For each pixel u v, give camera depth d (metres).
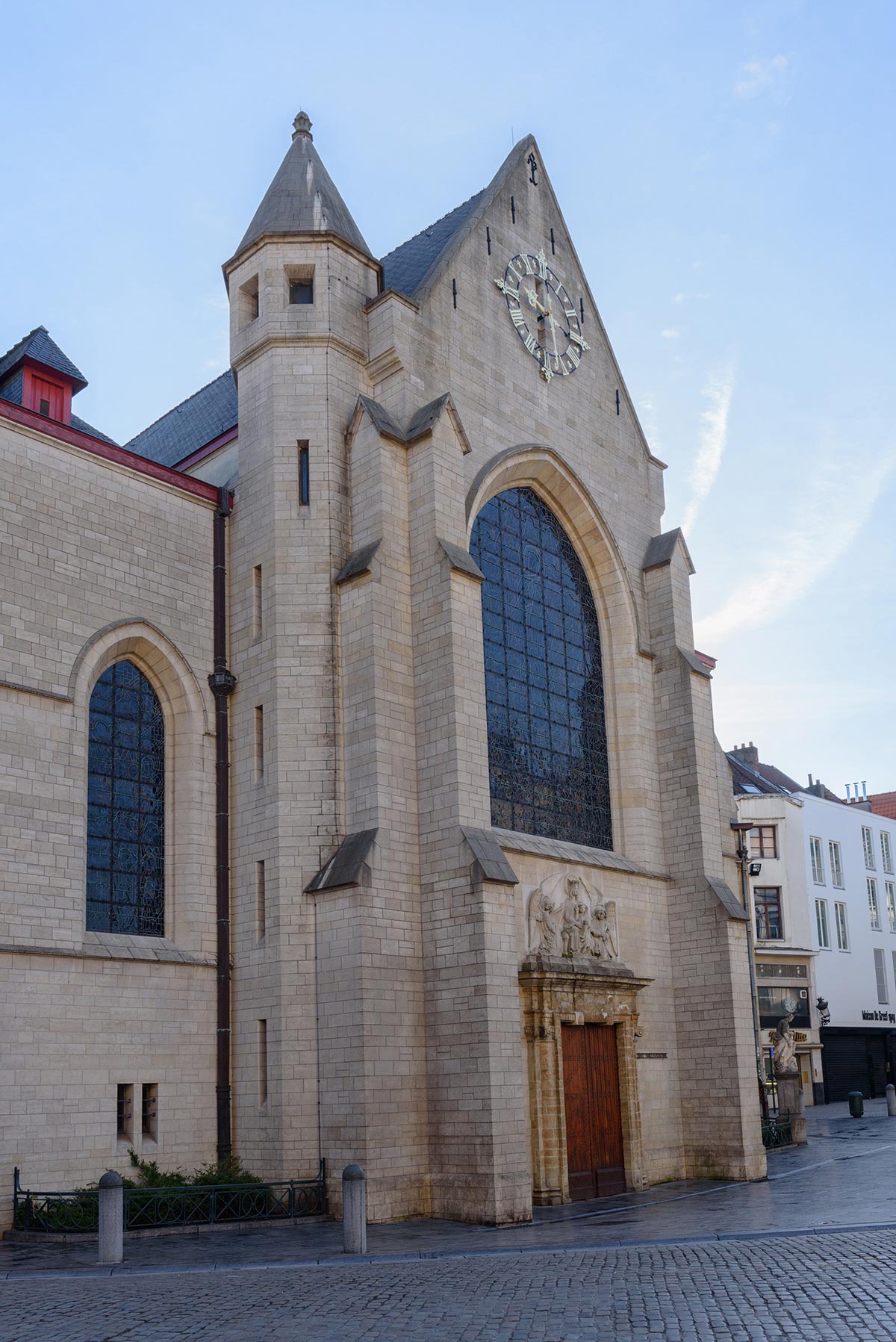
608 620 36.50
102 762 27.19
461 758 26.81
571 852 32.03
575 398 36.47
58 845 25.20
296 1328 13.94
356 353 30.59
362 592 27.84
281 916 26.53
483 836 26.66
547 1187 27.22
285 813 27.17
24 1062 23.64
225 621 29.66
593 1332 13.23
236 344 31.05
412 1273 17.77
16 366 29.45
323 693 27.88
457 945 25.83
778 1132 39.94
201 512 29.89
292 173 32.19
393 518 28.69
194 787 28.17
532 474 34.53
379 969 25.47
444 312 32.06
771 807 71.88
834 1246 18.50
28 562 26.03
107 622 27.31
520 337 34.75
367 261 31.75
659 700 36.47
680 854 34.97
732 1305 14.34
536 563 34.56
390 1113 24.92
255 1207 24.31
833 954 73.44
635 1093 30.84
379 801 26.55
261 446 29.78
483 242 34.22
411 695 27.94
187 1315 14.88
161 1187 23.33
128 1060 25.27
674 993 34.09
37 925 24.48
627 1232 21.72
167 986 26.33
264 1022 26.48
